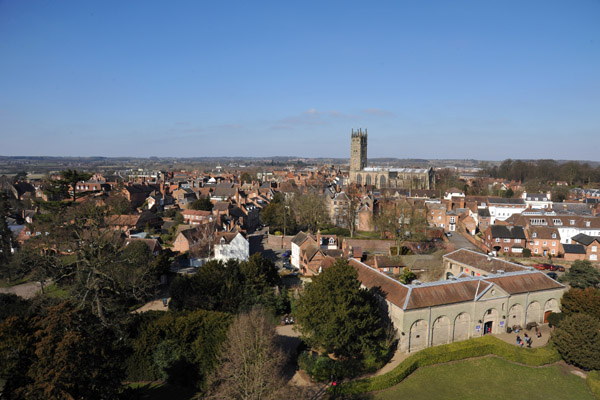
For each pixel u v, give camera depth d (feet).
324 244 365.20
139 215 456.04
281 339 220.64
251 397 144.66
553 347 203.00
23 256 269.03
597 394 171.42
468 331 217.97
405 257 339.77
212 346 173.06
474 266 282.77
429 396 170.19
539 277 241.14
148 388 171.83
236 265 261.44
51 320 124.77
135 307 263.29
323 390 173.58
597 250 368.48
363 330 187.62
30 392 112.47
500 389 176.24
